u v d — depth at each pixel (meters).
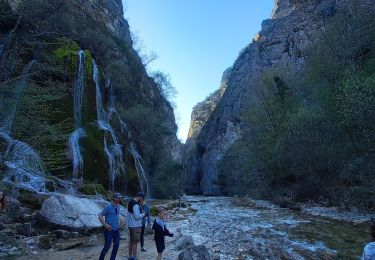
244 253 11.94
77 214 13.74
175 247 11.20
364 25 33.59
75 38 40.28
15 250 10.02
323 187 30.08
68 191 19.91
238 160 63.88
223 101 101.50
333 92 29.77
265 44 90.50
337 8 65.12
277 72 48.66
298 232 16.31
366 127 22.28
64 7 37.38
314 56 35.16
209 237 14.95
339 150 27.62
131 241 8.85
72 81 29.06
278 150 35.88
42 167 18.36
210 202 40.56
